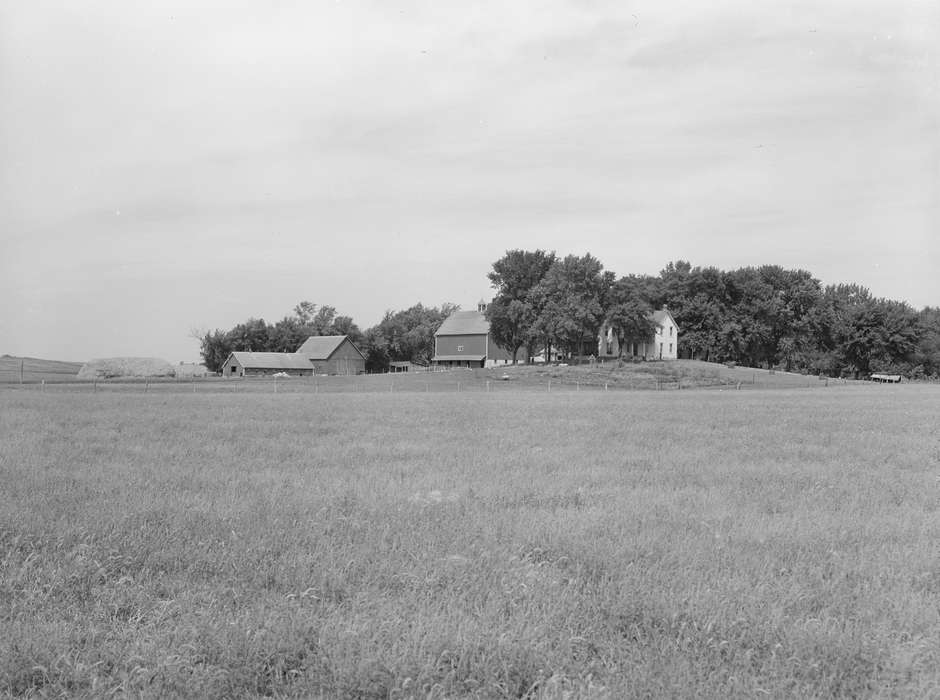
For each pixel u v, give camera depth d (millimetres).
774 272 157875
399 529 11844
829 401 55188
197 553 10328
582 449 23641
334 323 178875
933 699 6816
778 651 7551
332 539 11102
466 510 13508
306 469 18594
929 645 7625
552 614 8234
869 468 20156
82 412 36219
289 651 7430
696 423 34000
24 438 24281
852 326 147875
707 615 8297
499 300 136000
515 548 10812
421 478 17328
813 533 12125
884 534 12203
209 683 6742
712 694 6625
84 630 7871
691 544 11203
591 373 104562
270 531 11562
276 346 162875
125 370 94688
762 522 12805
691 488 16281
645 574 9695
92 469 17953
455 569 9594
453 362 161375
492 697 6758
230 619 7977
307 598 8664
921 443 26312
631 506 14156
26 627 7750
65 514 12633
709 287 155250
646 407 46125
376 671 6895
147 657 7219
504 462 20422
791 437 28031
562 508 13969
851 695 6926
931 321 155375
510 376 102312
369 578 9406
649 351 140625
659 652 7410
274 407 42500
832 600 8930
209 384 76625
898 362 145000
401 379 97688
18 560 10000
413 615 8133
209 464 19500
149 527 11648
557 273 128375
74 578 9344
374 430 29688
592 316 123312
